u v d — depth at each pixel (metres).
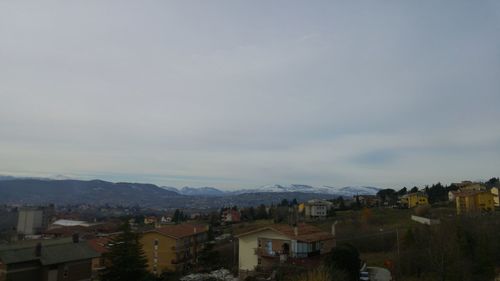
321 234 61.03
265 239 57.53
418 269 52.44
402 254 56.06
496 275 52.41
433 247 49.88
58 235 114.12
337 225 90.75
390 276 52.78
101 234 114.94
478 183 146.75
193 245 84.94
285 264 50.91
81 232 119.88
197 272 65.25
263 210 153.62
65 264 55.59
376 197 162.75
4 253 50.81
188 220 175.62
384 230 78.75
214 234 104.62
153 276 62.06
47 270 53.38
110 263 62.28
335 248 48.16
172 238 78.12
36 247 53.22
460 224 58.22
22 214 133.12
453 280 47.03
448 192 139.38
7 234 121.12
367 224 90.94
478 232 56.91
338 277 41.25
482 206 104.50
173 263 76.94
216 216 163.62
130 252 57.91
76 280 56.94
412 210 111.75
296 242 54.72
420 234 59.19
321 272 39.06
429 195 140.88
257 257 57.56
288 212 135.38
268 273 50.84
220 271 62.91
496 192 113.62
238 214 157.00
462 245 52.09
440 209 107.81
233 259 71.12
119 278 56.38
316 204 131.88
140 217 193.25
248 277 51.44
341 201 152.50
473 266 50.59
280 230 56.75
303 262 50.72
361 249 71.44
